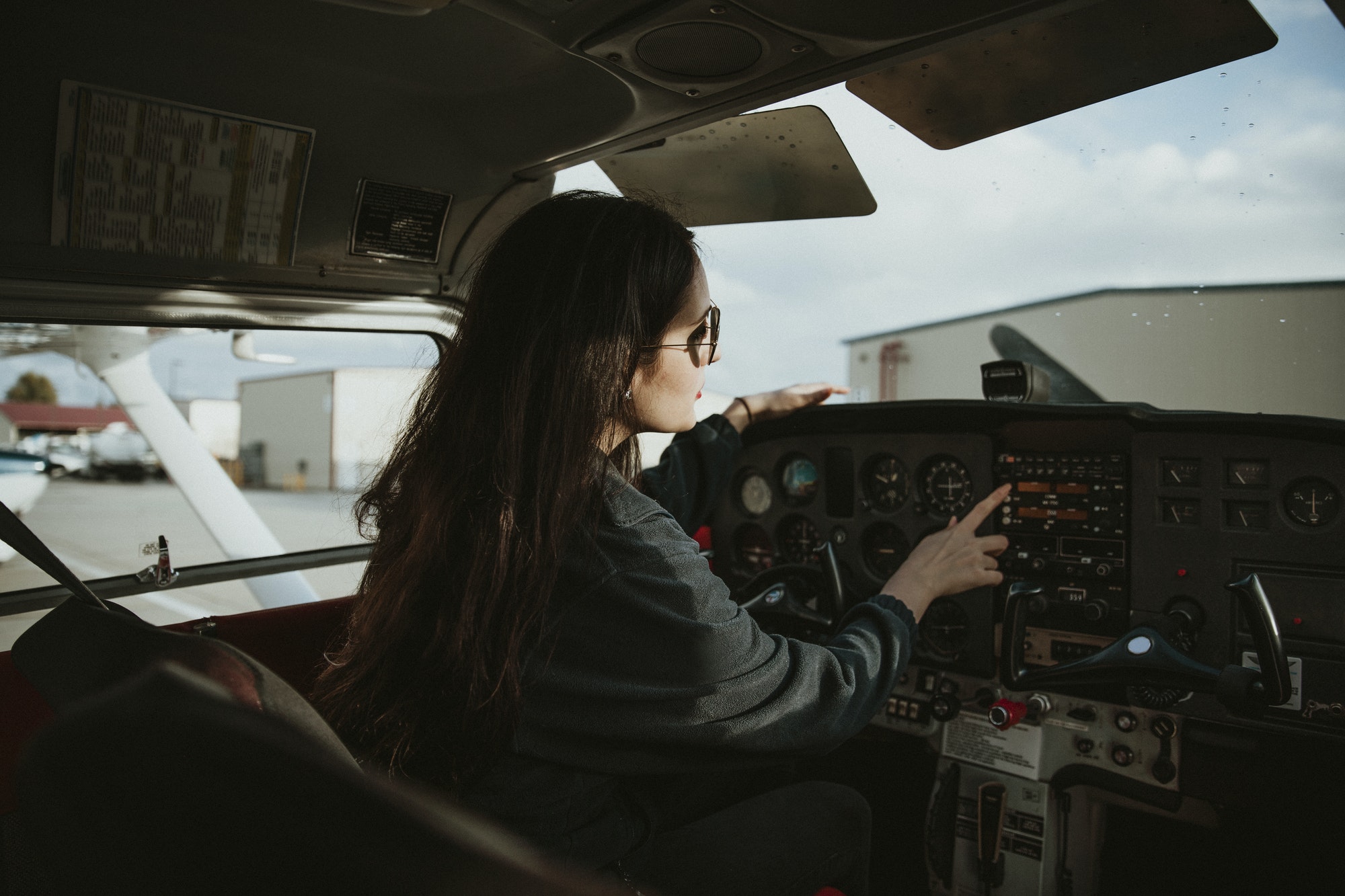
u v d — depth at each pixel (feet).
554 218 3.46
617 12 4.14
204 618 5.11
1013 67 5.21
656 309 3.50
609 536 3.17
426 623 3.17
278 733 1.38
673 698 3.12
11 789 4.29
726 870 3.93
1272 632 4.75
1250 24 4.61
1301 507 5.41
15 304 5.13
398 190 6.24
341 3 3.89
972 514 4.90
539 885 1.33
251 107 5.26
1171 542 5.82
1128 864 6.57
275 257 5.98
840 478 7.34
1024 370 6.42
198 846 1.30
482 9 4.11
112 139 4.95
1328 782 5.27
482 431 3.24
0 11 4.21
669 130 5.67
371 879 1.28
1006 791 6.31
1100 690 5.94
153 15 4.51
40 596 6.00
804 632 6.82
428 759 3.08
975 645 6.49
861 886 4.69
